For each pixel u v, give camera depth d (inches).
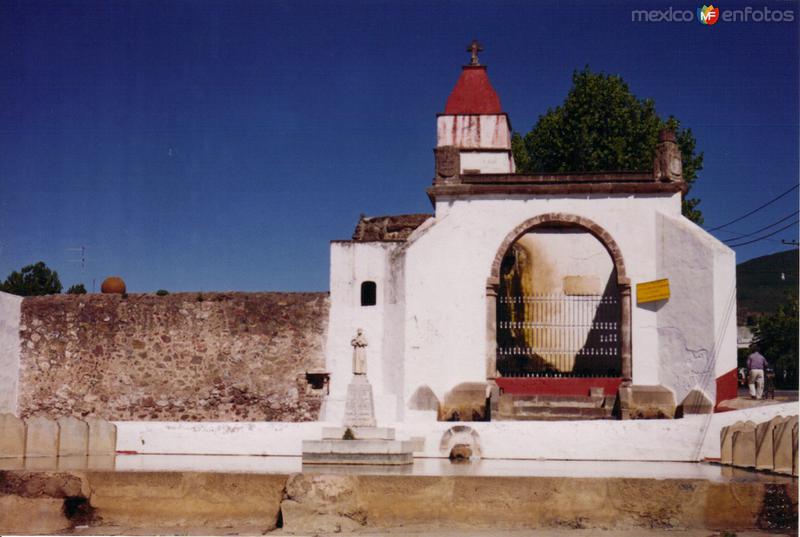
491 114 1476.4
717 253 1032.8
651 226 1102.4
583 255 1255.5
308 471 751.1
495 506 675.4
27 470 711.1
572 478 673.6
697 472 754.8
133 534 673.6
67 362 1164.5
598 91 1668.3
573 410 1045.2
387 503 678.5
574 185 1115.3
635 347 1083.9
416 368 1088.8
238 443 947.3
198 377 1154.7
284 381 1147.9
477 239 1128.2
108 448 947.3
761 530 650.2
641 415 1051.9
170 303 1168.2
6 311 1145.4
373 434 863.1
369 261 1155.9
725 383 1021.2
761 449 779.4
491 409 1029.8
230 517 692.7
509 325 1171.9
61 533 679.1
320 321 1154.7
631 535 646.5
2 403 1133.7
